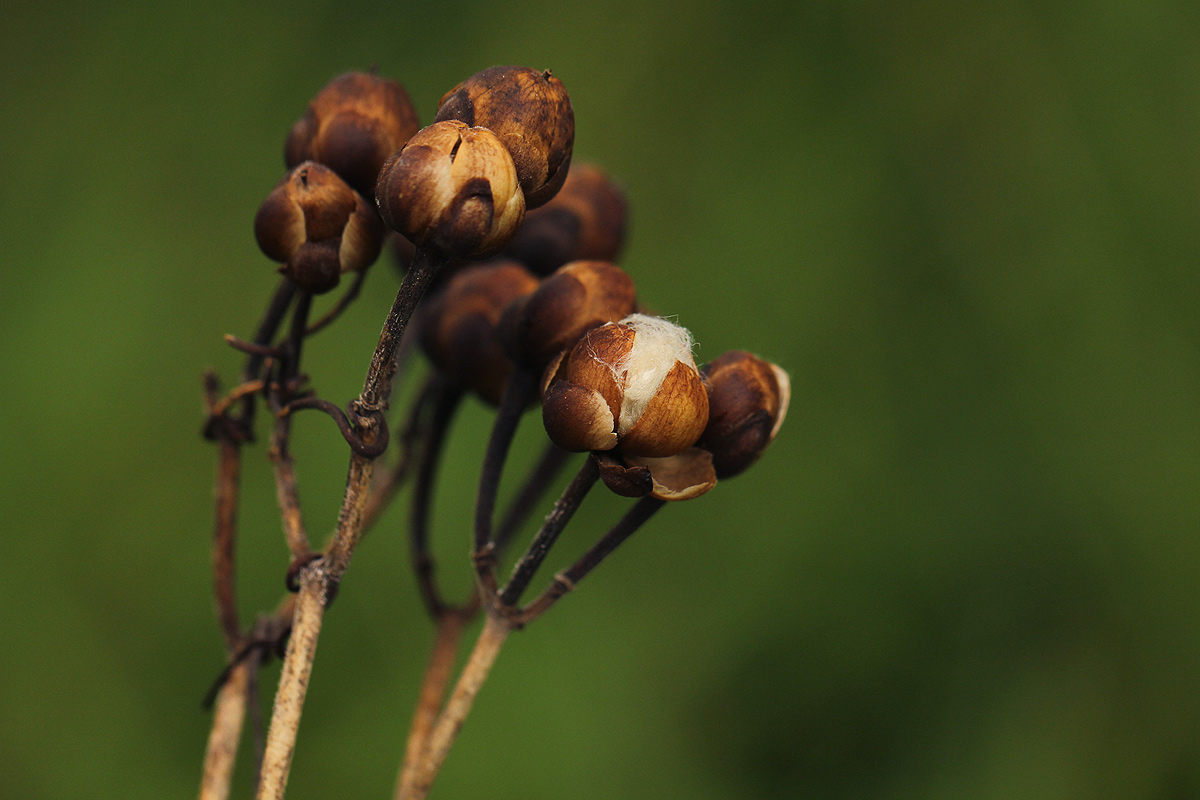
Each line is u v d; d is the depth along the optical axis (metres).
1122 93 0.89
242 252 0.99
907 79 0.93
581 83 0.95
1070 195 0.90
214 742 0.44
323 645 0.85
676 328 0.43
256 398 0.45
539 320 0.43
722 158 0.95
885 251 0.94
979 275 0.92
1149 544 0.86
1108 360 0.89
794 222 0.93
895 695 0.89
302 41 1.01
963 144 0.92
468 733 0.82
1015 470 0.91
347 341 0.88
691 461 0.43
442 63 0.98
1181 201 0.88
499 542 0.45
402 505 0.85
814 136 0.94
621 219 0.46
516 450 0.84
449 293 0.45
